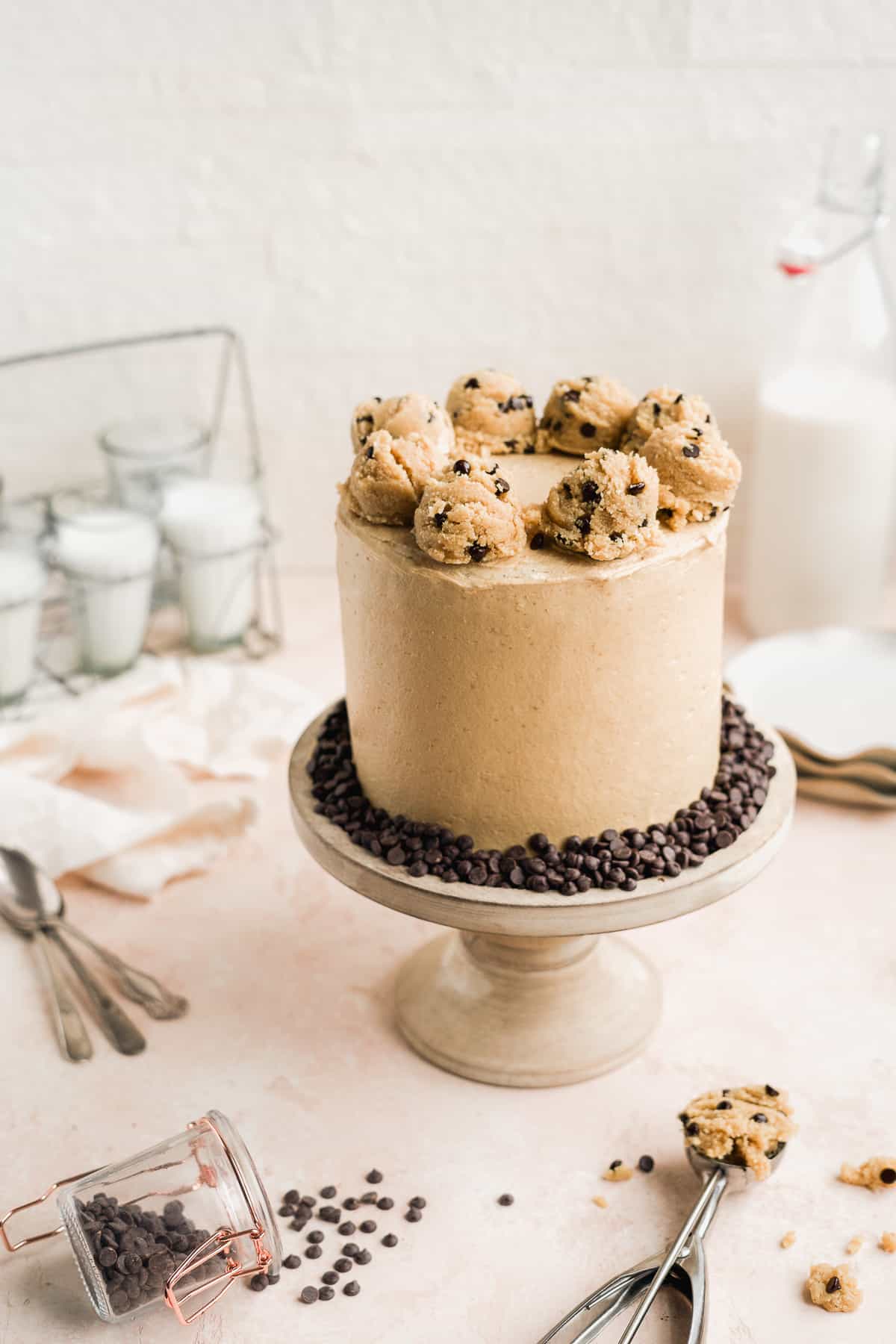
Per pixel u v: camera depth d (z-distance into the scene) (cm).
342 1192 80
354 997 91
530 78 116
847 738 106
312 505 130
